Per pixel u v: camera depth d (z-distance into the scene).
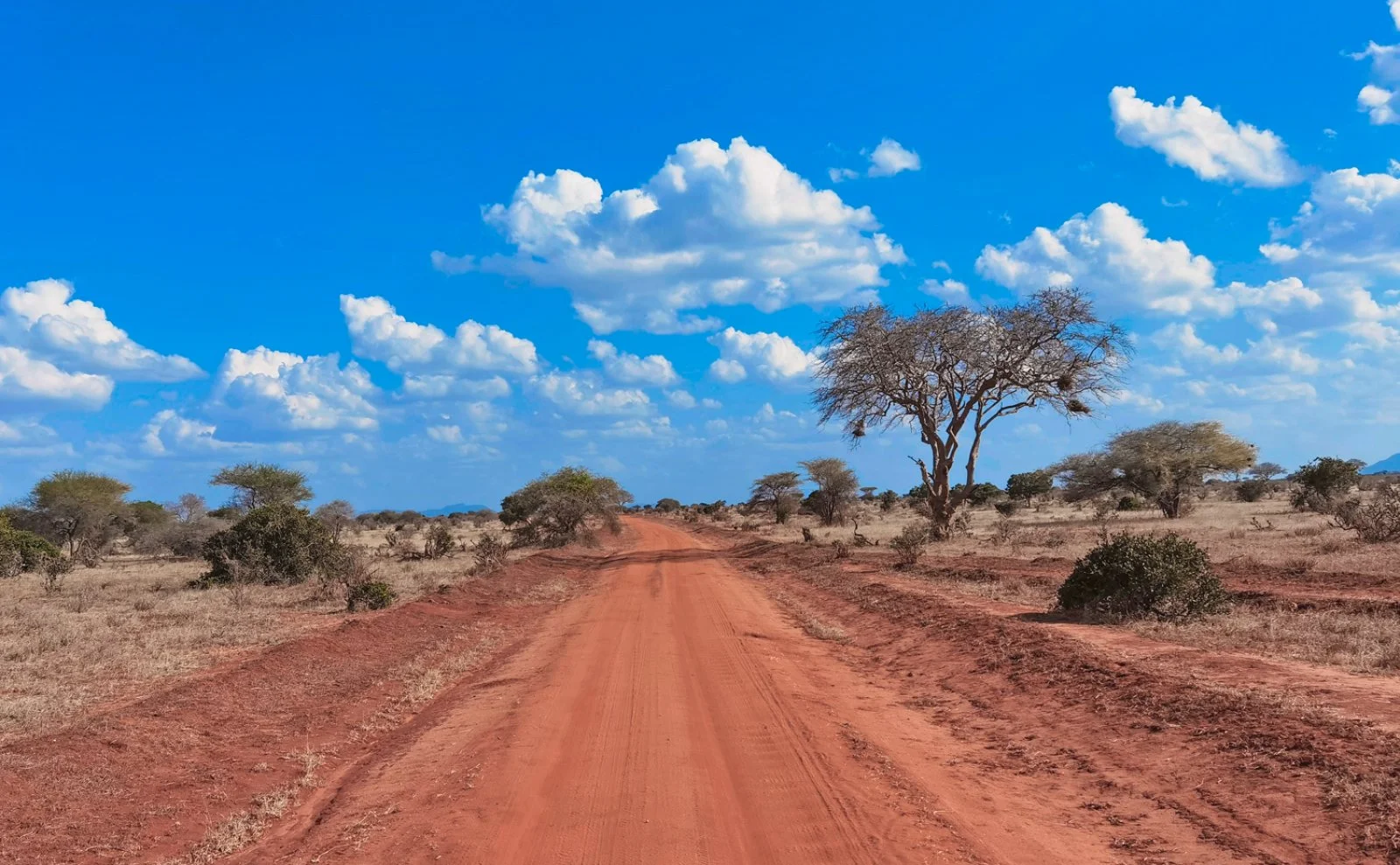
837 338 42.59
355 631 17.05
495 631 19.38
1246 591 16.47
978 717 10.59
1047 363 40.66
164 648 15.55
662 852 6.48
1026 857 6.16
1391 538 22.91
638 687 12.43
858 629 18.48
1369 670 9.49
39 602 23.98
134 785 8.61
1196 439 49.22
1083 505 66.62
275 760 9.79
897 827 6.81
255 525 28.95
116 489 53.03
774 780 8.12
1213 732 8.12
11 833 7.28
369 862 6.66
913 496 87.88
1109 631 13.55
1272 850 5.85
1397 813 5.85
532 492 58.16
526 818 7.32
